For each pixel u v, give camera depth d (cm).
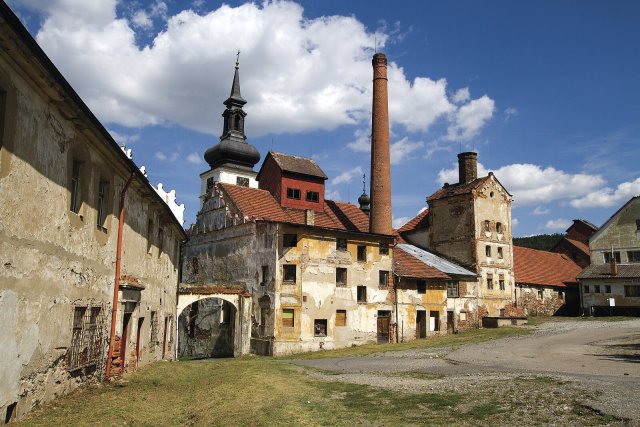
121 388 1537
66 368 1266
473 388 1557
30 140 1030
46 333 1130
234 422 1206
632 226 5697
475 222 5025
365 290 3881
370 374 2078
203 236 4444
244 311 3597
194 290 3394
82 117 1220
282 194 4453
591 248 5934
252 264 3750
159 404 1426
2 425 933
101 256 1496
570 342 3153
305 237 3625
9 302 961
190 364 2416
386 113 4750
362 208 5984
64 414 1114
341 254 3784
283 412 1273
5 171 932
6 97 936
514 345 3128
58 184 1173
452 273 4594
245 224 3900
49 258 1135
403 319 4050
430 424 1119
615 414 1088
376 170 4628
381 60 4828
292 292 3525
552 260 6372
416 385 1702
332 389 1655
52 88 1064
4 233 935
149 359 2202
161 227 2412
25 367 1038
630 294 5369
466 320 4647
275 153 4691
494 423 1101
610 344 2952
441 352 2953
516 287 5362
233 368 2291
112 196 1594
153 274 2242
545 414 1149
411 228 5659
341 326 3709
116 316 1633
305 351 3500
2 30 849
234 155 6288
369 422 1165
